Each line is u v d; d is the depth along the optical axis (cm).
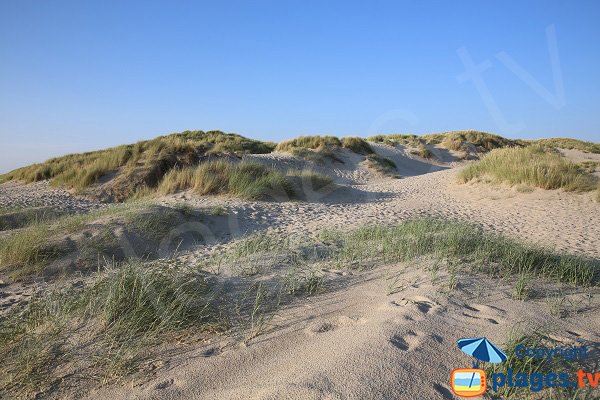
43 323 367
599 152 3472
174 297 380
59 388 275
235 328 348
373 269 517
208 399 247
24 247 646
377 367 262
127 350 311
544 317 363
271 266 541
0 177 2352
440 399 239
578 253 709
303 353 292
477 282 450
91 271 641
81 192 1519
